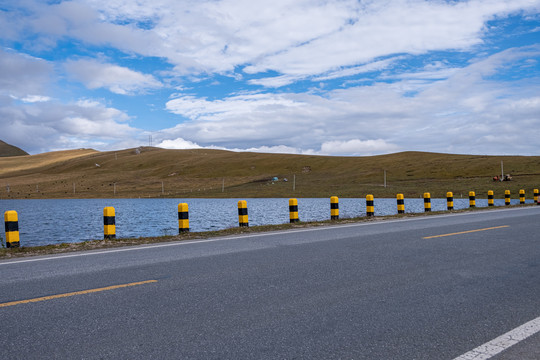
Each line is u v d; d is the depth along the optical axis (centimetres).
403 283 599
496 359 359
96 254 888
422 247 904
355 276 641
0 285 606
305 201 8138
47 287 589
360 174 14475
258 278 632
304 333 413
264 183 14688
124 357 360
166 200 11150
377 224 1460
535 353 370
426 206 2158
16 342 392
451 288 573
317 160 18712
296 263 743
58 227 3422
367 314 468
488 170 12388
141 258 822
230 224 3131
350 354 366
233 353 368
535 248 884
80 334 411
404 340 397
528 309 486
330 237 1100
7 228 1055
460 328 428
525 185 8319
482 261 750
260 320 448
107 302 513
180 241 1101
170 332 416
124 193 15038
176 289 571
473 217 1680
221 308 488
